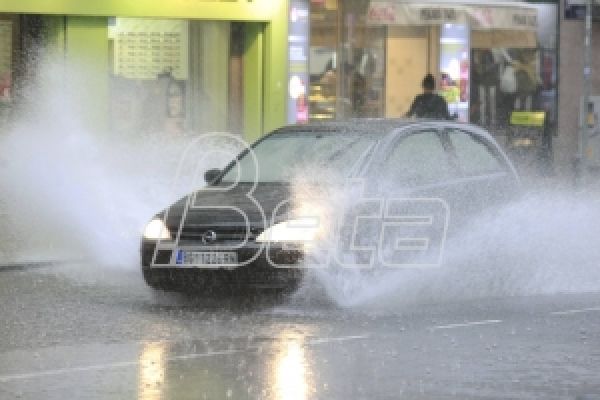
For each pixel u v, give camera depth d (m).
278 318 30.56
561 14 66.00
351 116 59.72
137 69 53.47
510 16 63.00
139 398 22.06
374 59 60.41
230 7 55.06
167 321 30.16
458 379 23.77
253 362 25.30
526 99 65.75
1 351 26.38
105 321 30.12
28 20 50.75
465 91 63.50
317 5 58.09
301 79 57.56
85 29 51.72
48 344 27.22
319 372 24.33
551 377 24.02
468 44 63.53
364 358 25.72
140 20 53.38
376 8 59.00
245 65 56.88
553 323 30.19
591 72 68.25
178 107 54.72
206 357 25.80
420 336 28.27
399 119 36.47
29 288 35.72
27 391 22.67
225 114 56.28
